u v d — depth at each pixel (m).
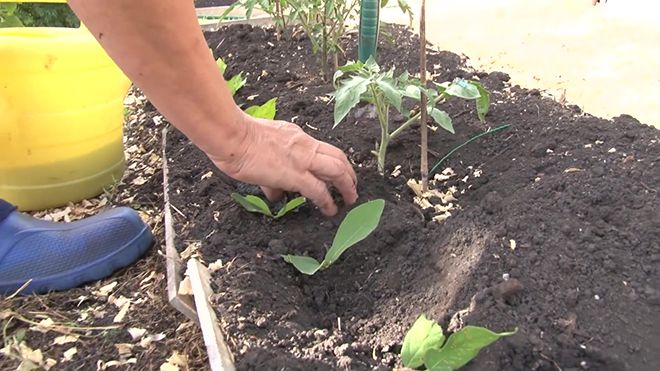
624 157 1.21
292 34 2.25
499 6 2.49
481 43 2.08
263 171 1.02
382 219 1.17
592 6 2.34
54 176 1.49
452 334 0.79
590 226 1.02
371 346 0.92
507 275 0.93
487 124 1.46
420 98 1.13
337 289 1.09
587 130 1.33
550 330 0.85
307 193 1.11
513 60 1.89
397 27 2.32
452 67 1.87
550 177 1.18
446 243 1.08
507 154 1.34
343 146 1.43
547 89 1.66
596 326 0.85
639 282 0.91
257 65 2.03
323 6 1.83
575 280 0.92
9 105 1.36
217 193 1.32
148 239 1.33
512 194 1.17
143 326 1.12
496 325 0.85
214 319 0.94
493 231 1.03
